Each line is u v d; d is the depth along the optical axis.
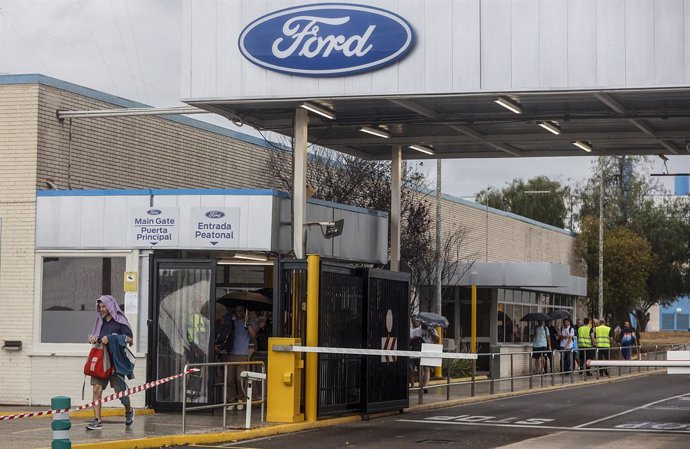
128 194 21.50
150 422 18.59
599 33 19.31
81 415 19.44
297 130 21.91
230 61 20.95
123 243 21.42
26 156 22.66
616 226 66.06
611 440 17.73
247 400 18.11
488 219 46.47
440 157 28.12
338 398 20.34
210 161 29.64
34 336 21.95
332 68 20.34
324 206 23.34
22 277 22.16
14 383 21.95
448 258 37.72
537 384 33.25
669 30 19.00
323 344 19.80
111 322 17.28
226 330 20.66
